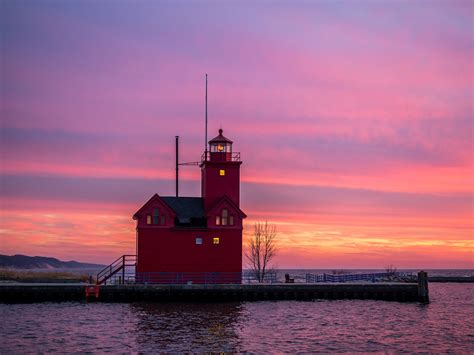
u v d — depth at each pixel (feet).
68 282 308.81
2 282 298.56
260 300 243.40
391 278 335.47
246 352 147.33
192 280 253.65
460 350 154.81
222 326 182.60
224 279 255.70
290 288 245.04
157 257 253.03
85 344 154.61
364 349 154.10
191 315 203.41
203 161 274.77
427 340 168.35
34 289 233.96
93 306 224.33
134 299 235.61
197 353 145.28
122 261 253.03
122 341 158.40
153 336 165.27
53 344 154.40
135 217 254.68
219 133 277.64
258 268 320.91
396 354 148.87
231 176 270.87
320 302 244.01
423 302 252.83
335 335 172.65
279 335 170.50
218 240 257.34
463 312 237.25
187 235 255.50
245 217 259.39
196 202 270.26
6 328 177.17
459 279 595.88
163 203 255.29
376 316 212.64
